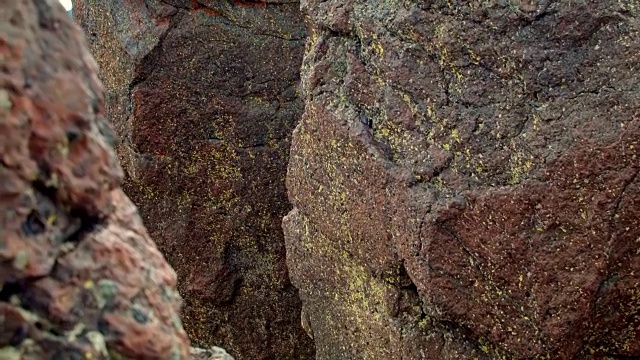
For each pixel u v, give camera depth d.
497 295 2.25
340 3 2.51
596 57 2.07
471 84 2.23
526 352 2.24
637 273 2.16
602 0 2.05
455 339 2.40
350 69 2.49
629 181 2.07
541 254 2.15
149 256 1.19
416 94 2.34
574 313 2.16
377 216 2.47
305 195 2.77
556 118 2.10
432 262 2.30
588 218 2.10
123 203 1.20
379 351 2.63
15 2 1.01
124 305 1.09
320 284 2.84
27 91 1.01
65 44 1.07
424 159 2.32
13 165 0.99
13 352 0.98
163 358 1.11
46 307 1.02
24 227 1.00
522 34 2.12
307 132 2.68
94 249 1.10
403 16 2.33
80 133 1.08
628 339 2.25
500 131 2.19
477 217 2.22
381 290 2.55
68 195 1.07
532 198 2.13
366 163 2.45
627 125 2.04
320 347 2.93
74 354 1.02
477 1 2.17
